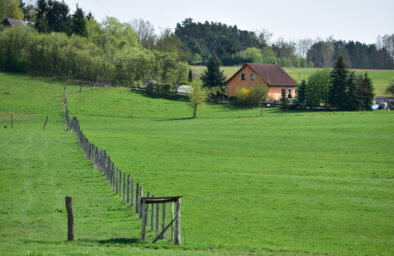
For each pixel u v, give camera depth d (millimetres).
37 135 68875
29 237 22844
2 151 53219
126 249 20062
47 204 31266
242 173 45344
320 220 29531
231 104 120312
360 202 34250
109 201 33062
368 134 71312
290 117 94688
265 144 65062
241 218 29828
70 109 107000
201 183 40344
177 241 22688
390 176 43938
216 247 22609
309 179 42406
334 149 60531
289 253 22344
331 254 22750
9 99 115500
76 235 23859
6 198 32438
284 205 33312
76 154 52688
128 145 61344
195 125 87438
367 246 24469
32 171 42688
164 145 62594
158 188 38031
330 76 114188
